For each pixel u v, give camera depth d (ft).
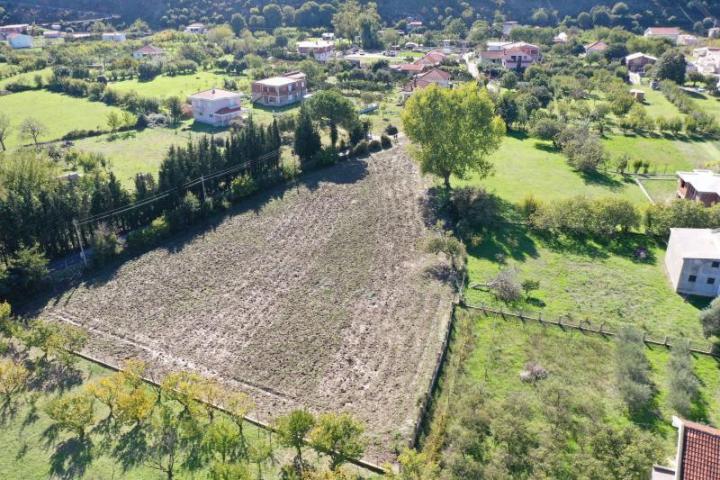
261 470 103.14
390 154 277.85
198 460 104.94
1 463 104.27
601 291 163.02
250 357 134.62
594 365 131.23
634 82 437.99
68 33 618.85
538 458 102.94
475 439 107.45
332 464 100.78
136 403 109.29
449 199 217.77
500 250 186.80
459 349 136.46
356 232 197.36
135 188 214.90
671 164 270.87
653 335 142.41
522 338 141.08
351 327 145.89
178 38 593.01
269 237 193.47
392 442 110.22
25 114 345.51
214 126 328.29
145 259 178.70
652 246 189.47
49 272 167.43
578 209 195.21
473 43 588.50
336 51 580.30
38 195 173.27
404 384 125.80
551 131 295.28
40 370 129.29
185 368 130.62
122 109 356.18
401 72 458.50
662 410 117.39
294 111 359.66
